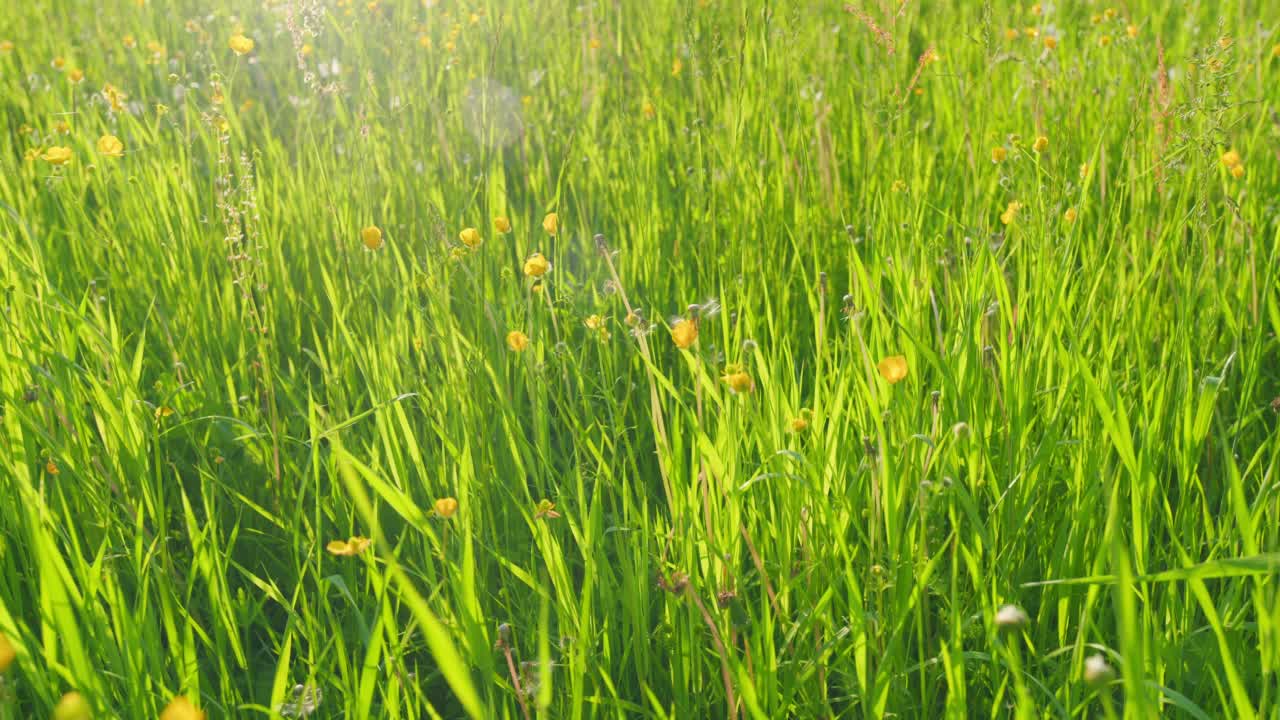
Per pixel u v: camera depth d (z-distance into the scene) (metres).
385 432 0.68
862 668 0.51
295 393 0.88
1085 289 0.86
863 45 1.69
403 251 1.10
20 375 0.77
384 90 1.54
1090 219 1.08
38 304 0.83
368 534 0.70
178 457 0.80
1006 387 0.67
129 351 0.96
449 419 0.76
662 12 1.93
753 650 0.53
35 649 0.50
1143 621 0.50
